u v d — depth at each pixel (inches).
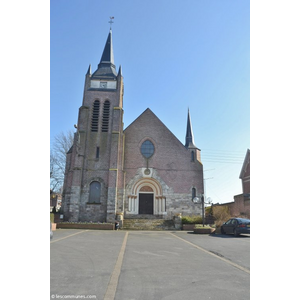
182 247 441.7
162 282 219.0
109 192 1050.7
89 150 1112.2
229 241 542.3
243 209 1157.1
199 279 229.1
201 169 1196.5
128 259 319.6
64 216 1037.8
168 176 1172.5
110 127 1143.0
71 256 330.6
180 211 1136.2
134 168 1168.8
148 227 990.4
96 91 1190.3
